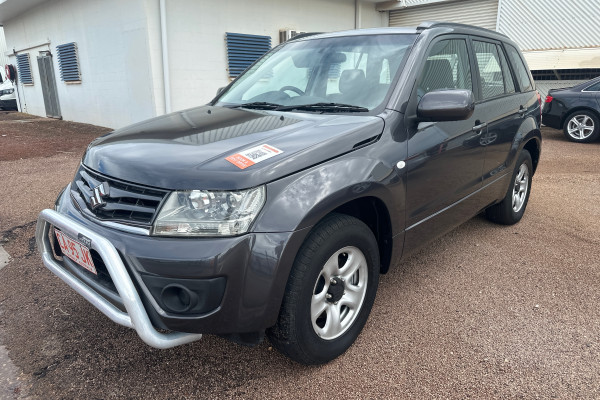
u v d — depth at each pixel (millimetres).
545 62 12539
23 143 9617
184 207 1943
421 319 2852
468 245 4023
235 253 1905
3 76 21078
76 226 2162
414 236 2836
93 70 11672
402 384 2271
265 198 1983
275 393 2219
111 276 1935
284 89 3188
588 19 12281
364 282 2543
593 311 2930
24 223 4586
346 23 14297
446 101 2555
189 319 1924
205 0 10242
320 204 2088
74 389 2250
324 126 2451
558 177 6633
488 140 3496
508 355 2488
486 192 3686
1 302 3062
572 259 3723
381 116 2596
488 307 2988
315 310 2264
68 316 2893
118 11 10086
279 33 12164
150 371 2385
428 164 2781
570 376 2316
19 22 15344
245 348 2576
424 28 3133
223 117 2797
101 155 2383
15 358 2490
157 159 2135
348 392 2221
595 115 9359
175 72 9977
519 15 13320
